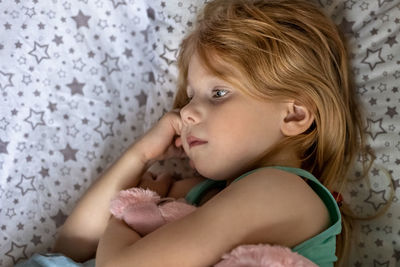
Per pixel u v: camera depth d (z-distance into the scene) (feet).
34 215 3.00
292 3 2.74
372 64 2.92
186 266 1.93
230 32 2.52
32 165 3.07
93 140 3.24
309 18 2.70
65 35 3.25
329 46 2.76
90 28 3.30
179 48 3.27
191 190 2.91
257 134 2.47
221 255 1.93
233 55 2.48
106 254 2.16
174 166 3.25
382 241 2.78
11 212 2.96
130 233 2.29
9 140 3.05
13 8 3.14
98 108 3.28
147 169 2.99
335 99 2.70
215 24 2.61
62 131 3.19
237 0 2.78
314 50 2.64
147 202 2.46
